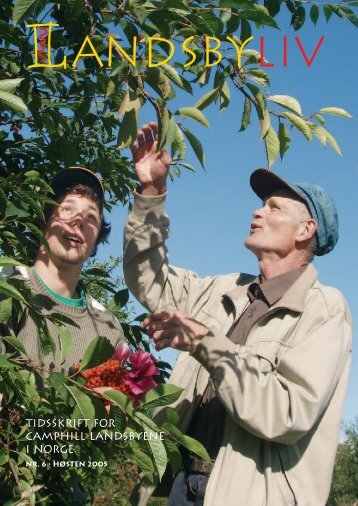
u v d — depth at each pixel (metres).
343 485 25.25
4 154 2.64
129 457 1.98
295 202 2.52
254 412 1.99
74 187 2.34
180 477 2.25
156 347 2.13
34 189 2.44
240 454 2.08
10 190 2.03
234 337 2.35
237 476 2.04
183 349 2.12
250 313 2.38
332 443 2.15
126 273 2.49
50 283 2.30
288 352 2.11
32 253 2.45
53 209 2.31
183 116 1.93
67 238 2.29
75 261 2.30
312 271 2.44
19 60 2.20
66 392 1.72
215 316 2.49
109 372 1.88
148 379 1.91
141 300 2.53
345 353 2.25
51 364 1.77
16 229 2.08
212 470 2.09
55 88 2.38
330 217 2.55
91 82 2.23
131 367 1.94
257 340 2.24
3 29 2.08
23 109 1.67
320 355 2.09
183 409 2.31
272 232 2.50
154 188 2.40
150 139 2.38
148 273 2.47
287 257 2.50
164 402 1.84
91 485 2.48
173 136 1.85
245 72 2.00
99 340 1.75
